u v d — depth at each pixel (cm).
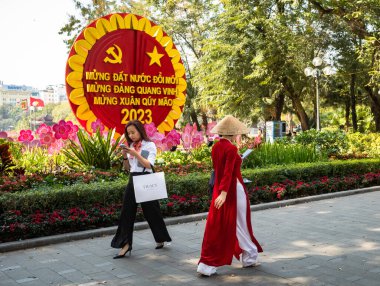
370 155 1405
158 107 1105
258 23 2156
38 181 701
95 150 857
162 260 490
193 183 753
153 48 1093
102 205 651
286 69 2166
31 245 546
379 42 1833
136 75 1071
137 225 639
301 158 1100
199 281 420
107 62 1034
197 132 1046
